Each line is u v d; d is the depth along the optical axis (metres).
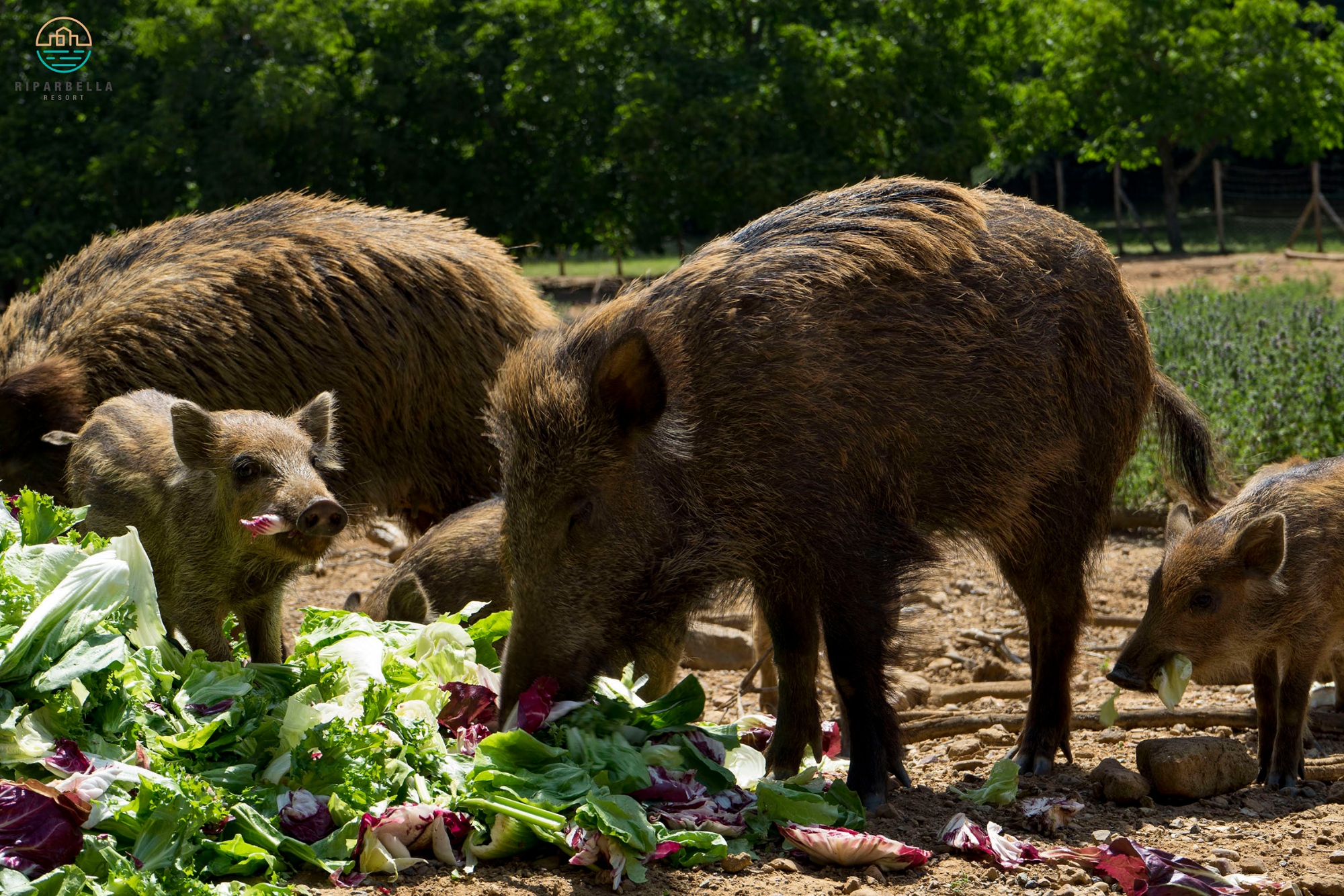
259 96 40.12
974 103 45.28
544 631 6.95
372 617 9.83
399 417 10.76
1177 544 8.62
